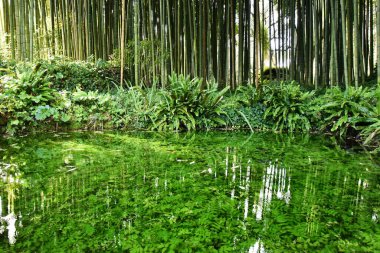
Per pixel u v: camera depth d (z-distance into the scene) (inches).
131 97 289.9
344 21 270.7
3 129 230.5
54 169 147.4
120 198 113.3
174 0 382.6
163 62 343.3
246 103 298.5
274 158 175.3
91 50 429.1
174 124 267.0
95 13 418.9
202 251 79.4
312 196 117.6
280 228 92.2
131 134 247.9
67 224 93.1
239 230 90.7
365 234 88.9
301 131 276.8
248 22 391.2
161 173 144.3
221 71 399.2
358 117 229.8
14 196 113.9
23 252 78.0
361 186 129.3
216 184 130.3
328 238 86.5
